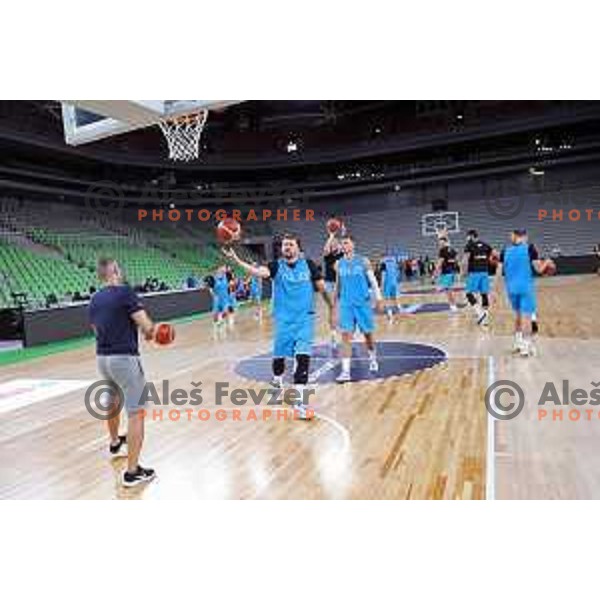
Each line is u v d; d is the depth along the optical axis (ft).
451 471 12.35
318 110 103.60
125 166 94.38
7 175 78.59
